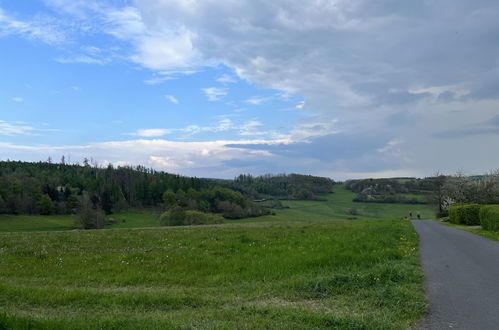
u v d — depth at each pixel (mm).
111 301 8523
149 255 14828
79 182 118062
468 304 7988
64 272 12500
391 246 17172
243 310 7645
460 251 16312
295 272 11727
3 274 12289
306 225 32812
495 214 24781
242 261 13461
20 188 91312
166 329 6258
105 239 20812
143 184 115000
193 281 11219
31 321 6410
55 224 80312
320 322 6750
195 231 25859
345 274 10727
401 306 7832
